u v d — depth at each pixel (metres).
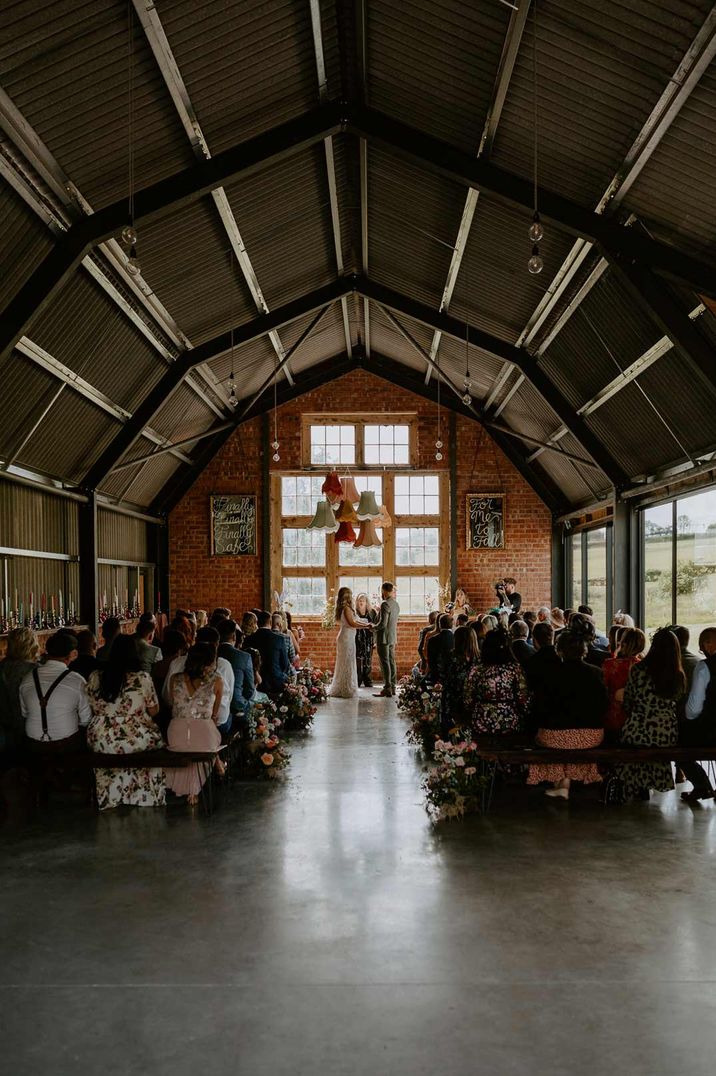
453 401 15.72
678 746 6.38
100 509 12.48
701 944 4.03
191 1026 3.32
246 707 7.64
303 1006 3.47
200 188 7.51
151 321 9.71
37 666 6.39
